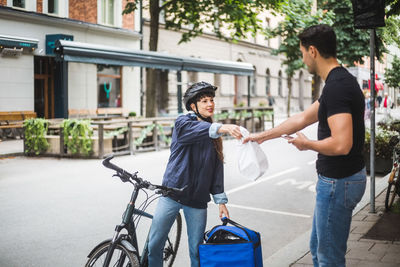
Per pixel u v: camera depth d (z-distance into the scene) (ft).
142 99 82.89
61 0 66.18
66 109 43.45
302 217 21.77
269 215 22.12
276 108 131.23
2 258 16.01
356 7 18.07
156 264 11.34
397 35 22.17
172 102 88.07
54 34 63.93
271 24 122.93
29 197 25.80
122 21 76.84
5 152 44.50
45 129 44.01
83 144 42.06
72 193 26.84
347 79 8.66
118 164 39.29
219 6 58.18
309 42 9.08
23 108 62.39
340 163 9.04
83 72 71.05
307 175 33.37
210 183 10.83
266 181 31.07
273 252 16.83
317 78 83.87
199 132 10.06
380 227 18.26
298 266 14.29
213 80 103.40
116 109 76.28
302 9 58.44
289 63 79.77
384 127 40.75
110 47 46.24
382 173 32.99
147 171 35.40
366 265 13.91
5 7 58.65
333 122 8.48
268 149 49.83
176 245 13.71
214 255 9.73
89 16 71.20
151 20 58.54
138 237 18.37
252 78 121.19
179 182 10.66
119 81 78.23
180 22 61.41
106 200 24.99
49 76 68.18
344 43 60.29
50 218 21.29
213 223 20.45
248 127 69.46
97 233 18.93
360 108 8.75
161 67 51.90
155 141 49.39
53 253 16.52
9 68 60.39
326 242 9.32
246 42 115.14
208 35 99.30
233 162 40.55
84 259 15.94
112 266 11.07
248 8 59.62
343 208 9.12
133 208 10.98
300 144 8.87
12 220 20.95
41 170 35.83
